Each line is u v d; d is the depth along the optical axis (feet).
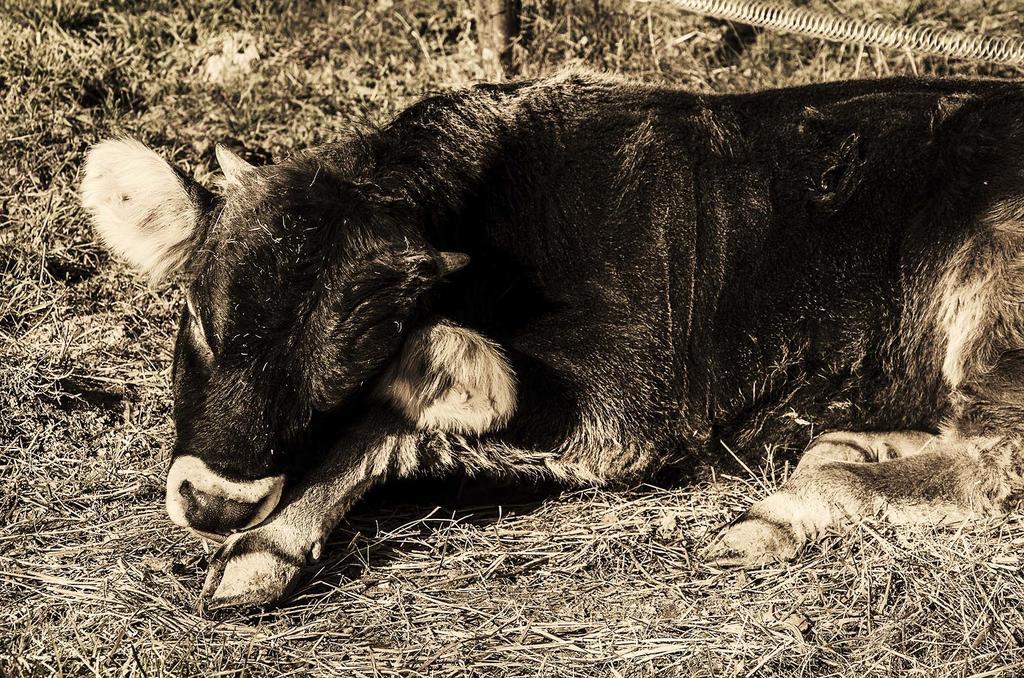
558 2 27.68
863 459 16.21
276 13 27.78
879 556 14.83
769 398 16.65
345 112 24.72
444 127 16.22
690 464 17.01
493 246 16.25
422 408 14.78
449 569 15.26
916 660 13.38
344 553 15.42
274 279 13.99
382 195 14.71
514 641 14.01
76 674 13.57
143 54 26.22
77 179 22.84
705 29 27.81
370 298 14.01
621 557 15.31
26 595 14.69
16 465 16.97
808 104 17.24
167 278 16.51
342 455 14.87
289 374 14.03
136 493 16.61
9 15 26.55
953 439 15.96
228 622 14.20
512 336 16.21
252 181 14.82
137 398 18.95
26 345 19.61
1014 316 15.87
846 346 16.48
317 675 13.56
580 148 16.67
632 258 16.42
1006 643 13.61
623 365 16.24
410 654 13.83
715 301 16.47
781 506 15.40
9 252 21.38
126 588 14.60
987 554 14.73
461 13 27.55
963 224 16.10
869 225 16.48
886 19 27.14
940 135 16.65
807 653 13.52
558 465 16.37
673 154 16.71
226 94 25.41
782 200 16.63
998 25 27.22
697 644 13.79
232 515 13.92
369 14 27.61
